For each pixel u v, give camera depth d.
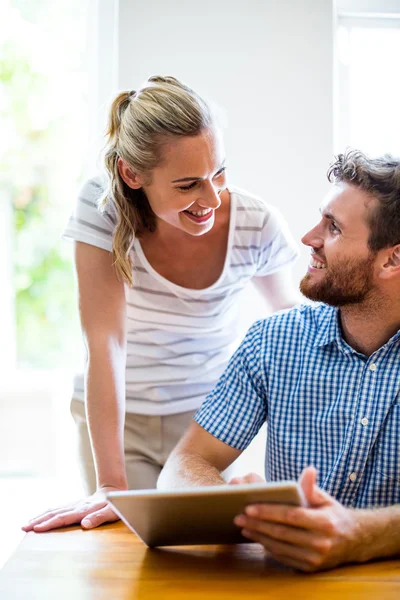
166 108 1.45
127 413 1.83
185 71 2.39
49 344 3.74
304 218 2.44
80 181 3.41
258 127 2.41
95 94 2.40
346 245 1.37
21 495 3.05
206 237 1.69
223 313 1.82
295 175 2.43
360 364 1.40
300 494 0.93
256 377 1.47
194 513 0.99
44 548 1.13
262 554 1.10
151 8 2.37
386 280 1.36
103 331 1.63
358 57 2.61
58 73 3.09
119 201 1.59
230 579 1.00
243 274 1.78
